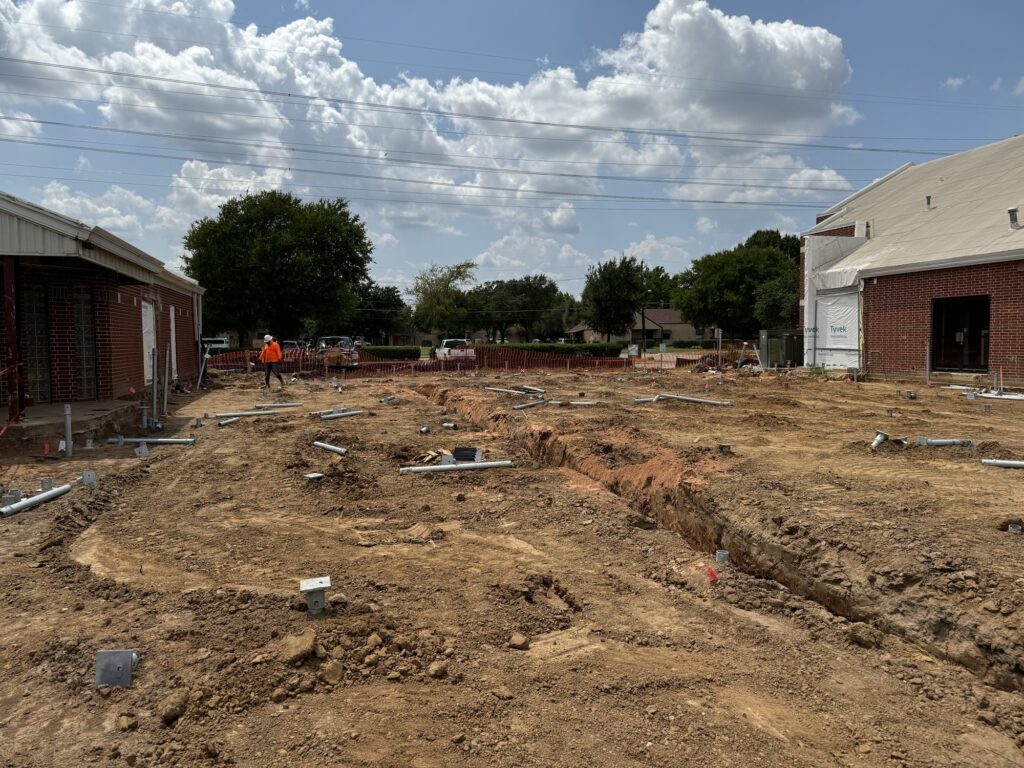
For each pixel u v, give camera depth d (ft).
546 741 10.72
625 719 11.42
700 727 11.23
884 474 24.64
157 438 38.50
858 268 74.43
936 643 13.80
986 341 64.08
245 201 161.68
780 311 163.12
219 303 158.20
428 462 32.35
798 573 17.54
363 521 23.29
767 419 38.73
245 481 28.89
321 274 161.27
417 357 148.05
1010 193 73.61
